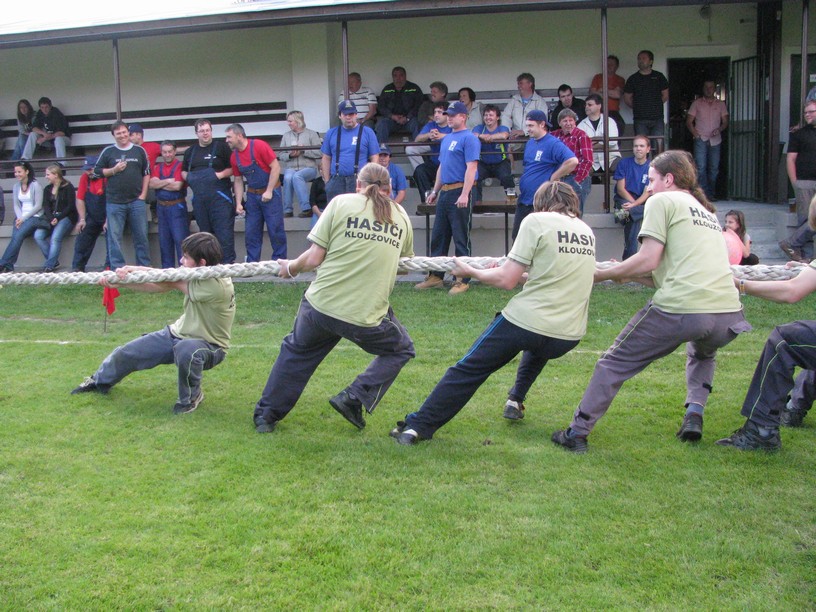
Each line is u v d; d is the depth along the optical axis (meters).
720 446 4.86
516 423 5.32
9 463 4.62
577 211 4.84
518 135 12.17
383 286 4.85
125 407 5.62
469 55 13.71
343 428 5.23
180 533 3.81
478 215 11.73
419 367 6.58
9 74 15.08
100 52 14.65
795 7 13.31
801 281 4.59
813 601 3.28
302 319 4.98
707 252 4.61
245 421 5.36
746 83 13.62
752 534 3.80
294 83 13.63
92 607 3.23
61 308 9.36
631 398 5.80
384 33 13.77
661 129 12.59
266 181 10.52
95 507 4.07
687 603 3.26
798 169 10.52
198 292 5.39
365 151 9.91
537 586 3.39
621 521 3.93
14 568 3.51
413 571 3.49
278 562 3.56
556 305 4.65
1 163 12.14
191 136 14.55
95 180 11.26
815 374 5.06
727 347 7.09
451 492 4.24
